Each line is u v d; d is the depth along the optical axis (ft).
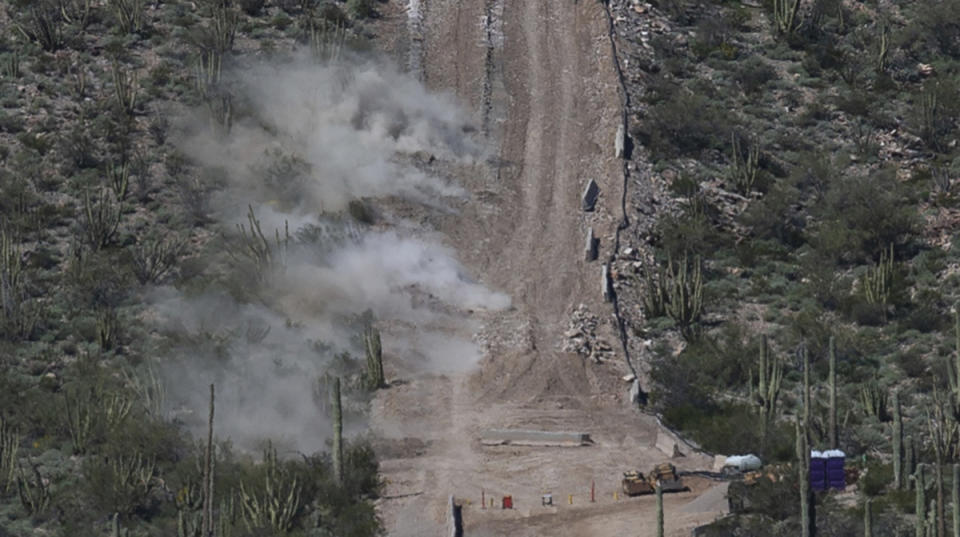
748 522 587.27
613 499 625.41
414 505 625.82
